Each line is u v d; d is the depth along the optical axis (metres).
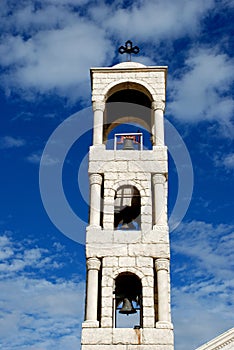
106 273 35.09
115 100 43.22
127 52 43.31
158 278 34.88
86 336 33.09
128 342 32.91
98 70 41.75
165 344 32.81
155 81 41.41
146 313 33.84
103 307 34.12
